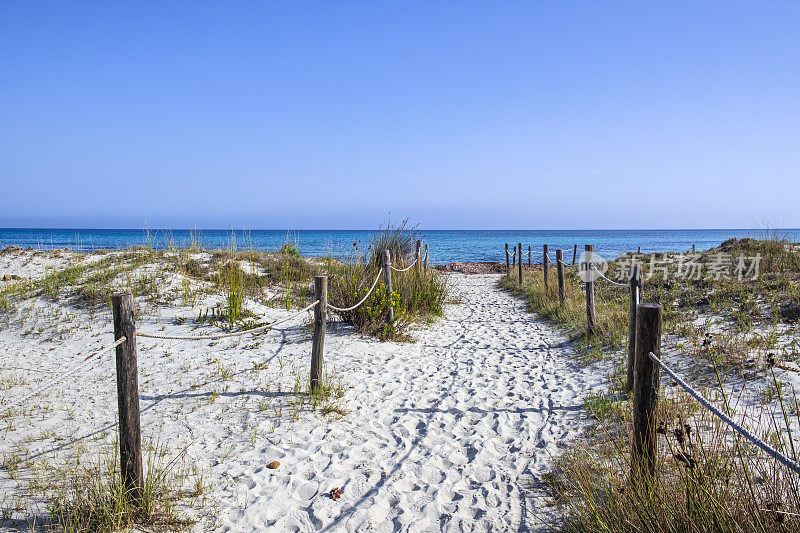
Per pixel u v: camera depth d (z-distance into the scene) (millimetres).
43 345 8078
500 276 22062
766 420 4402
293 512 3580
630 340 5465
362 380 6547
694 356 6312
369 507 3633
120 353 3322
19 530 3135
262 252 15188
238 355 7469
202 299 10484
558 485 3779
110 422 4949
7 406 5367
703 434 3914
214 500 3686
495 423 5168
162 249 14148
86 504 3307
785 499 2641
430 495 3830
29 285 11109
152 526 3291
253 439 4688
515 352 8070
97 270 11969
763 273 10523
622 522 2832
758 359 5891
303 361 7207
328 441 4730
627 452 3467
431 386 6383
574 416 5199
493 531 3330
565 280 13547
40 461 4094
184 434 4785
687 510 2604
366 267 10969
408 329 9586
